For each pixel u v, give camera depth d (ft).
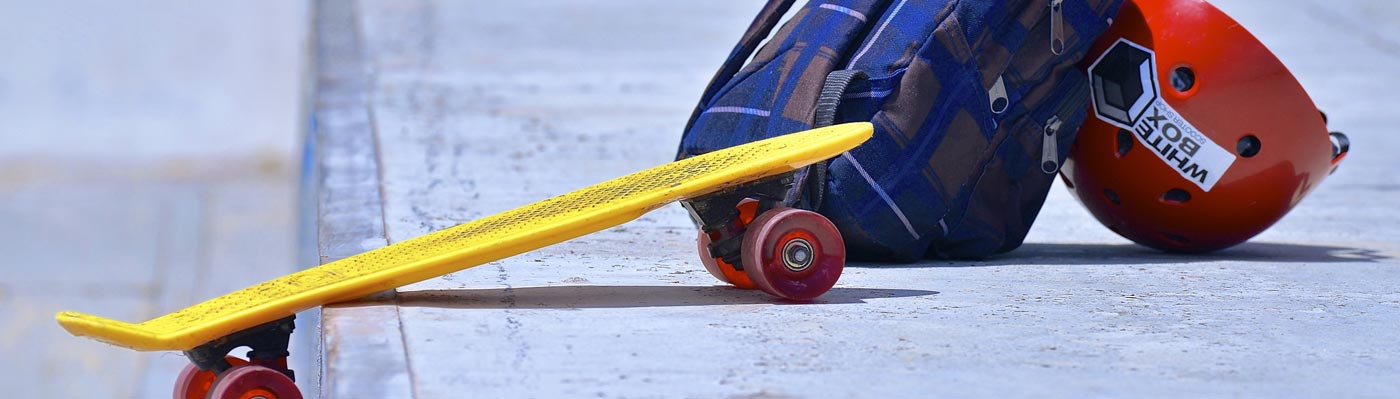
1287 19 50.01
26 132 59.41
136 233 43.60
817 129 12.95
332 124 26.68
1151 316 12.44
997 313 12.37
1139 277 14.75
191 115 63.52
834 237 12.44
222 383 10.16
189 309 11.32
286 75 70.69
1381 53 43.45
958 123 14.51
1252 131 15.30
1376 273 15.37
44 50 70.33
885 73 14.29
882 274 14.49
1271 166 15.44
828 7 15.02
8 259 39.91
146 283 38.17
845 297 13.01
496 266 14.65
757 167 11.93
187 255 41.11
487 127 28.07
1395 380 10.18
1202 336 11.60
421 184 21.11
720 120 15.39
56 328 34.50
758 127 14.80
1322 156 15.83
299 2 80.53
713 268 13.38
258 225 44.62
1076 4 14.79
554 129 28.30
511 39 44.11
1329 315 12.67
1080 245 17.93
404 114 29.40
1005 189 15.53
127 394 30.58
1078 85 15.29
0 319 34.91
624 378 9.81
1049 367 10.37
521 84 35.14
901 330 11.51
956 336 11.34
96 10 76.74
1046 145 15.33
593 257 15.55
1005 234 15.66
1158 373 10.27
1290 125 15.38
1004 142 15.20
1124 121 15.61
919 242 15.03
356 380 9.62
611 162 24.29
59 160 54.39
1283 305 13.16
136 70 69.67
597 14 50.96
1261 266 15.81
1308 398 9.65
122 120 61.87
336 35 42.91
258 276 39.11
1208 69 15.17
